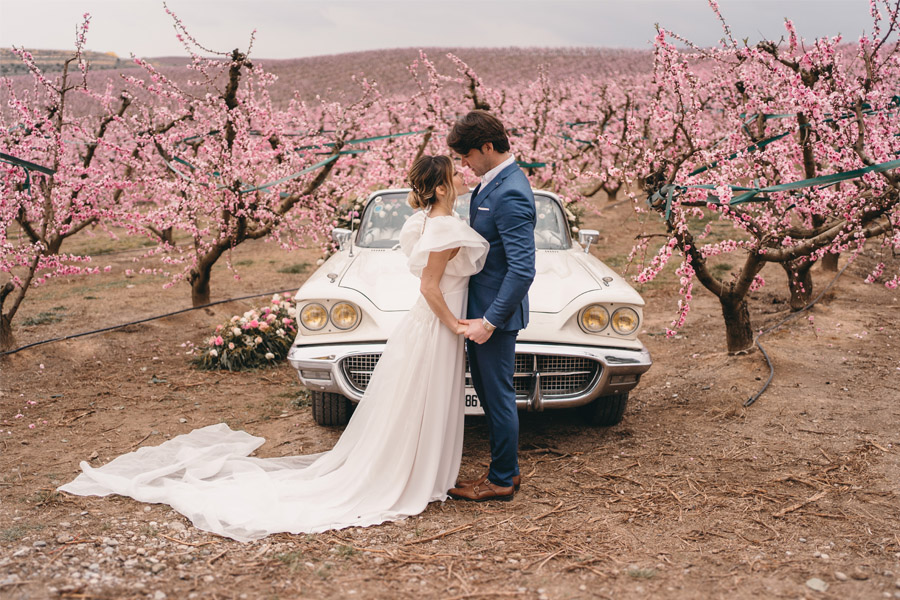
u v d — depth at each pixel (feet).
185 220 23.95
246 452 12.73
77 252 41.57
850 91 13.51
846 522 9.70
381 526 9.80
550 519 10.02
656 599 7.73
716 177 14.25
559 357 12.76
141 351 20.80
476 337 9.91
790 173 16.33
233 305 27.09
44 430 14.16
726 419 14.30
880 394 15.42
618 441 13.38
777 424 13.85
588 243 16.96
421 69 122.83
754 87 18.54
